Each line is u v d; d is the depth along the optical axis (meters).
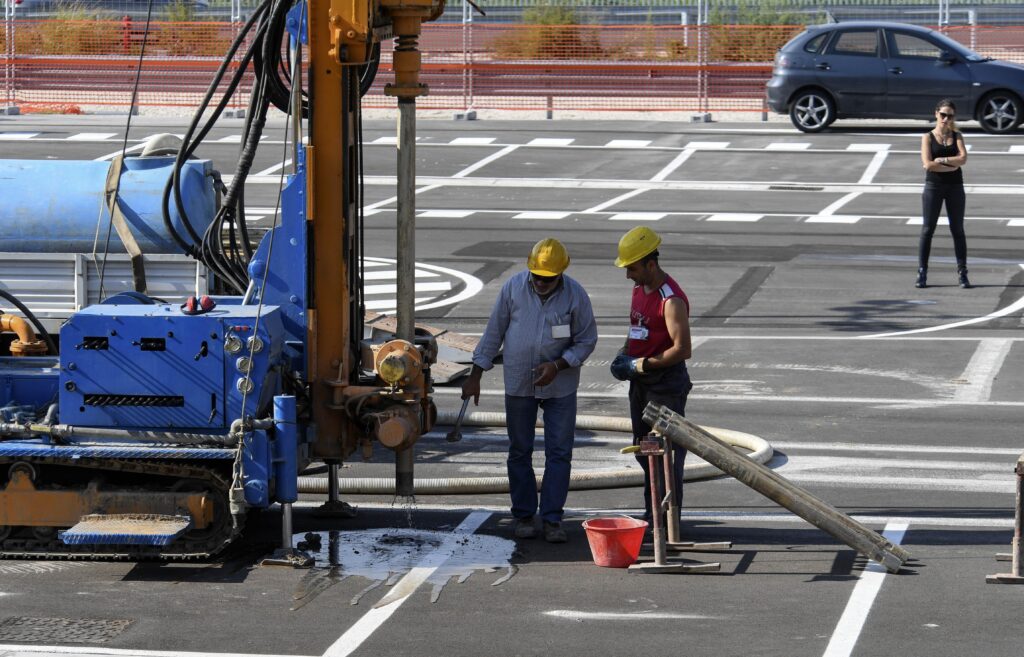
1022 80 35.47
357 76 10.03
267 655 7.92
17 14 42.94
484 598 8.93
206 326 9.32
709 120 41.16
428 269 22.31
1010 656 7.84
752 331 18.11
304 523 10.68
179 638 8.19
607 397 15.04
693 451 9.57
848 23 36.97
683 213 27.39
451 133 38.38
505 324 10.37
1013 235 24.66
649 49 42.12
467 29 42.44
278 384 9.67
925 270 20.66
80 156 33.59
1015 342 17.28
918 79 35.94
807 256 23.16
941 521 10.62
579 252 23.62
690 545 9.98
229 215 11.32
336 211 9.80
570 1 46.53
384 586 9.17
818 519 9.58
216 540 9.52
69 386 9.46
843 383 15.34
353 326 10.16
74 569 9.50
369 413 9.78
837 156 33.84
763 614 8.59
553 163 33.69
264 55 10.32
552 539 10.15
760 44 41.22
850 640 8.12
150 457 9.37
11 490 9.49
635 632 8.29
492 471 12.28
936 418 13.82
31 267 12.42
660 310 10.12
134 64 42.28
